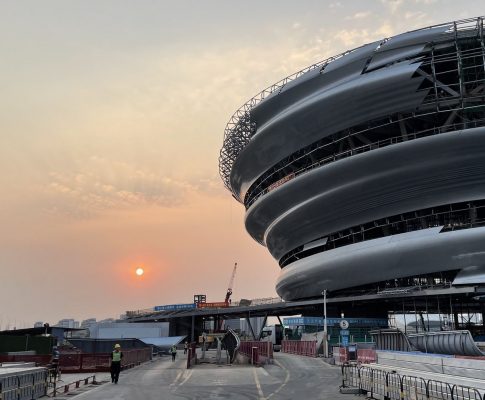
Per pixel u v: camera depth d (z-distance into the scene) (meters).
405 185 54.81
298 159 67.44
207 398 17.31
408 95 54.47
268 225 77.38
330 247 66.88
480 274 50.16
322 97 60.03
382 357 22.17
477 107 52.19
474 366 13.97
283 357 47.09
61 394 18.67
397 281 58.16
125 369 32.81
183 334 119.44
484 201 52.88
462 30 53.91
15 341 35.00
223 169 90.19
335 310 74.25
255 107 71.00
